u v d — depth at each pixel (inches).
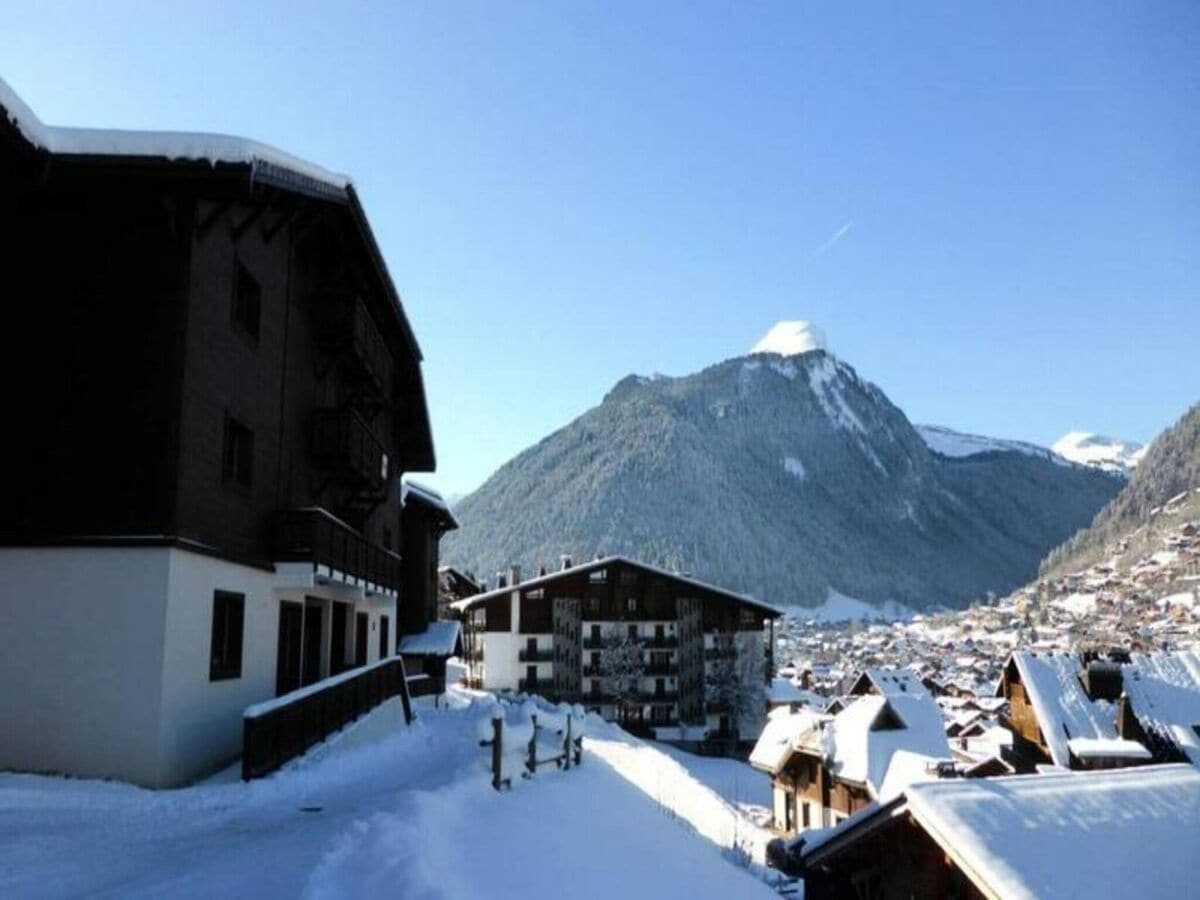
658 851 503.8
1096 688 1633.9
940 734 1571.1
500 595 3260.3
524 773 576.4
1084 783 583.8
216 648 629.9
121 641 536.4
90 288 570.3
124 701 531.8
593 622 3255.4
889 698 1611.7
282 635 789.9
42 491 550.6
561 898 340.5
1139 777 607.2
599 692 3201.3
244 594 671.8
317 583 838.5
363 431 925.8
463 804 448.5
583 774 695.1
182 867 317.4
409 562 1888.5
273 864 310.7
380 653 1221.1
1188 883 495.2
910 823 589.0
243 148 570.6
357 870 307.9
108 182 565.0
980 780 576.4
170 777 538.3
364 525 1135.6
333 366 939.3
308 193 700.0
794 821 1780.3
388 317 1114.1
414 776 574.9
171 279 574.6
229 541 649.0
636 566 3280.0
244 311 707.4
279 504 768.9
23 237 573.3
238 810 458.3
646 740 3041.3
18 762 524.1
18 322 566.3
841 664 7495.1
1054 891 464.4
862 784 1462.8
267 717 546.6
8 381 560.7
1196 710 1609.3
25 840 373.7
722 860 582.2
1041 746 1642.5
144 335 568.4
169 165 558.6
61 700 531.5
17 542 542.0
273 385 756.6
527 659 3230.8
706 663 3186.5
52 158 547.2
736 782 2364.7
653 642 3243.1
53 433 556.7
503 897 319.6
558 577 3262.8
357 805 421.1
